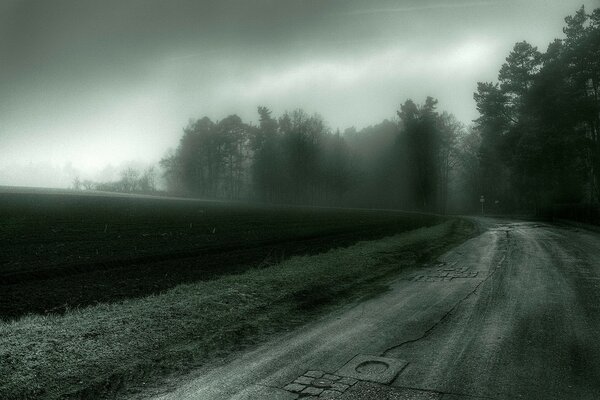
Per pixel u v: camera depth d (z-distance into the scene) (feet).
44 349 20.07
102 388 17.69
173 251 57.57
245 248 63.82
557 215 169.58
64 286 36.70
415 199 268.21
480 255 60.49
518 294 34.58
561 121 158.40
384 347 22.47
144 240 67.41
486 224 138.82
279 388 17.60
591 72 146.61
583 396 16.48
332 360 20.68
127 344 21.70
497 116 205.26
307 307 31.27
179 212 129.70
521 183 205.16
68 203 126.82
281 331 25.71
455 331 25.04
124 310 26.94
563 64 154.20
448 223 132.36
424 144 263.29
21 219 85.97
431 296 34.68
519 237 88.69
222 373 19.33
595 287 36.65
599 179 160.04
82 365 19.20
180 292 32.14
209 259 52.49
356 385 17.71
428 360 20.43
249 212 150.30
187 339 23.34
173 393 17.33
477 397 16.44
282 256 50.93
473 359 20.43
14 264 45.37
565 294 34.22
